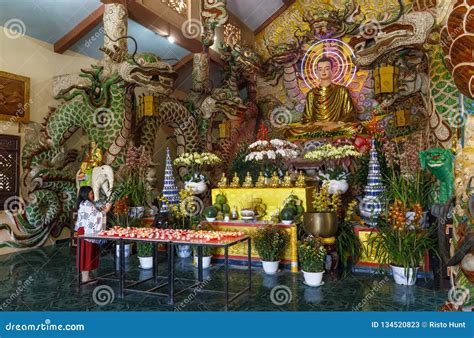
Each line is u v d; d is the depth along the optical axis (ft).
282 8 41.47
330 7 39.70
